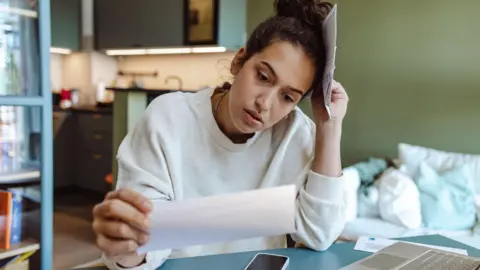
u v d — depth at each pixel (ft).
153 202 2.13
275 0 2.96
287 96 2.68
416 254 3.07
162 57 14.49
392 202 7.34
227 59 3.38
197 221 2.15
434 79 8.89
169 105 3.03
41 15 5.32
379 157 9.61
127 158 2.91
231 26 11.75
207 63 13.32
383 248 3.21
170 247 2.19
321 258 3.09
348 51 9.86
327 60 2.70
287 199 2.23
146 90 10.55
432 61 8.89
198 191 3.05
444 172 7.80
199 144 3.01
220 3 11.38
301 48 2.62
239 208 2.18
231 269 2.81
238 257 3.01
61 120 14.39
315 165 3.13
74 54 16.17
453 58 8.66
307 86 2.75
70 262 8.46
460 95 8.64
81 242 9.66
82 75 15.89
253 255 3.06
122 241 2.08
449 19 8.64
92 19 15.11
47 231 5.54
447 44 8.70
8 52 5.41
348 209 7.54
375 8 9.46
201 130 3.00
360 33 9.68
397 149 9.39
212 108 3.06
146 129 2.95
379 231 7.04
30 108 5.46
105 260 2.47
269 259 2.94
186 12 12.17
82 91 15.90
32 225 5.58
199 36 11.95
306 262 3.01
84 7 15.24
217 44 11.50
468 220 7.18
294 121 3.17
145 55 14.99
